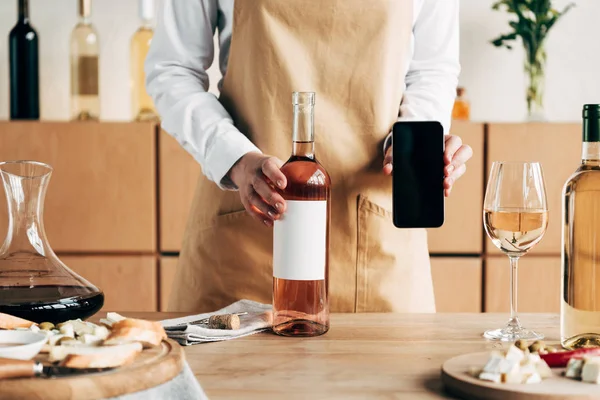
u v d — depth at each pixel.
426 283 1.42
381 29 1.35
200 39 1.46
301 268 1.00
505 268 2.60
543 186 1.00
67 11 2.80
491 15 2.82
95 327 0.84
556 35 2.87
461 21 2.82
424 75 1.49
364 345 0.97
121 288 2.58
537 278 2.61
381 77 1.36
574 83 2.88
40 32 2.80
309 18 1.35
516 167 1.00
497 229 1.00
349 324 1.10
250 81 1.38
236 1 1.37
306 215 0.99
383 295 1.38
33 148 2.54
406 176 1.04
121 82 2.82
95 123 2.54
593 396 0.71
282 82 1.36
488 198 1.02
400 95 1.41
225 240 1.40
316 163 1.00
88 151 2.55
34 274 0.99
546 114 2.89
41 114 2.82
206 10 1.45
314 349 0.94
